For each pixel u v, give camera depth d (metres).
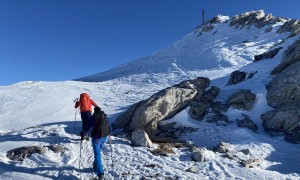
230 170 9.76
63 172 8.88
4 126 20.81
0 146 11.75
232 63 41.59
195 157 10.48
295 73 16.77
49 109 24.75
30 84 41.78
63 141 12.11
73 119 20.94
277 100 16.80
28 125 20.47
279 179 9.25
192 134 15.55
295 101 16.12
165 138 14.38
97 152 8.48
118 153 10.77
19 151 10.42
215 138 14.70
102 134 8.53
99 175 8.25
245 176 9.30
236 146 13.34
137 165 9.64
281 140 14.30
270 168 10.97
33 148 10.55
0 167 9.20
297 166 11.37
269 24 57.75
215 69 40.78
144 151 11.08
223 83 24.34
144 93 31.45
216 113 17.31
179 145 12.56
